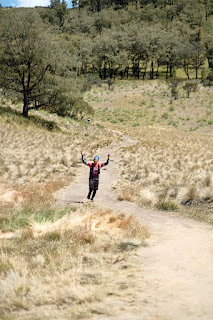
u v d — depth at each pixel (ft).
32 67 135.33
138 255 18.90
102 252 20.11
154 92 320.70
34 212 32.99
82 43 403.54
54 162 75.46
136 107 292.20
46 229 27.55
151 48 382.83
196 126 250.78
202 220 33.60
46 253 20.02
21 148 86.63
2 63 131.03
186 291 12.49
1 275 16.03
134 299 11.88
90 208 35.47
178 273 15.02
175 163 77.56
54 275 15.51
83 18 652.48
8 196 41.83
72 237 24.20
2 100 148.15
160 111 281.74
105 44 382.63
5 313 11.27
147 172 66.64
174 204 39.47
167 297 11.93
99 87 344.28
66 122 171.22
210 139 165.68
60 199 43.06
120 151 110.63
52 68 139.44
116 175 66.74
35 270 16.75
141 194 45.24
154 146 119.65
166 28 584.40
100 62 394.32
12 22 128.16
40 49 129.90
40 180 57.57
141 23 611.88
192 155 93.86
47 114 170.71
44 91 138.10
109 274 15.11
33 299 12.80
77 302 12.07
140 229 25.05
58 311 11.32
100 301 11.93
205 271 15.24
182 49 374.63
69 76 142.41
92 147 113.91
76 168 75.41
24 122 127.54
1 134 99.81
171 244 21.76
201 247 20.92
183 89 321.32
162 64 413.59
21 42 129.70
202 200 43.24
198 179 55.93
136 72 434.71
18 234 25.95
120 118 263.90
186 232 26.50
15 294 13.25
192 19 611.88
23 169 63.16
